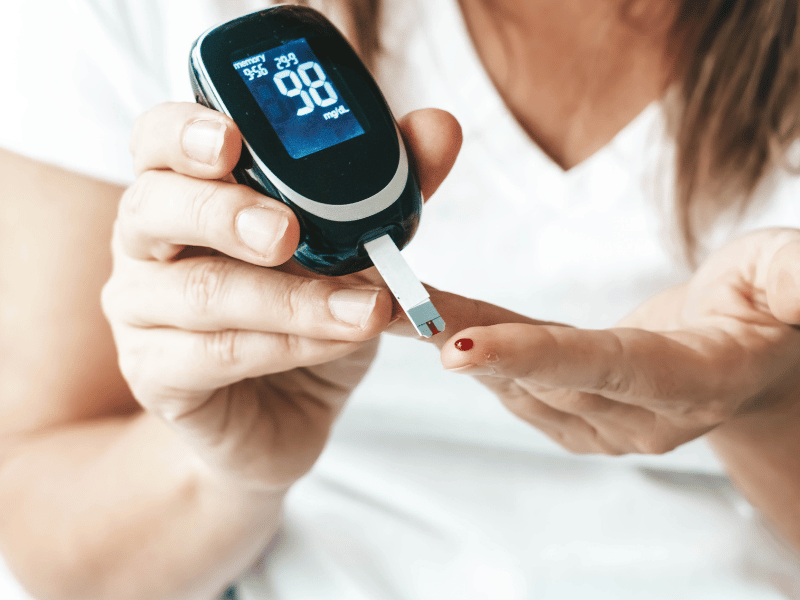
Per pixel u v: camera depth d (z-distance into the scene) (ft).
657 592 3.63
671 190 4.25
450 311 2.21
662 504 4.03
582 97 4.24
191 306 2.12
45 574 3.44
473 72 4.10
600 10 4.03
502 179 4.28
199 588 3.61
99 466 3.68
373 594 3.67
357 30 4.06
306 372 2.74
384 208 2.13
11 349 4.04
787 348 2.53
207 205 1.94
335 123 2.17
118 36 4.14
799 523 3.56
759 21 3.93
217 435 2.66
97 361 4.13
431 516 4.04
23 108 4.06
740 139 4.16
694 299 2.90
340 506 4.10
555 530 3.92
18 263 4.01
